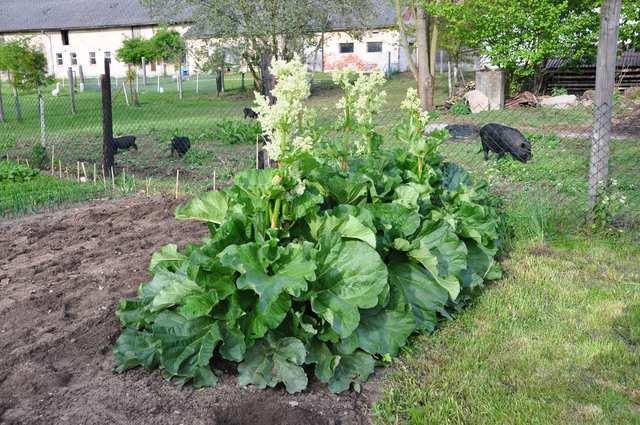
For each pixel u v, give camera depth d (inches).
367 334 156.4
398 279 176.2
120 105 1070.4
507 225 257.4
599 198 261.6
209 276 146.0
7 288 203.8
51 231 274.7
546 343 165.6
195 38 583.5
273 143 158.1
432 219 190.2
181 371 142.9
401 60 1501.0
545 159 424.8
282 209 160.1
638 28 758.5
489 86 808.9
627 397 140.9
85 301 190.2
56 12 2031.3
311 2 467.2
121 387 142.5
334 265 153.6
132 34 1881.2
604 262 226.5
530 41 796.6
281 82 153.3
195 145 583.5
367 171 195.3
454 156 453.1
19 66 951.6
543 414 134.1
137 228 273.9
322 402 139.2
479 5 794.2
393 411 136.1
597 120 259.1
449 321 178.9
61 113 936.9
